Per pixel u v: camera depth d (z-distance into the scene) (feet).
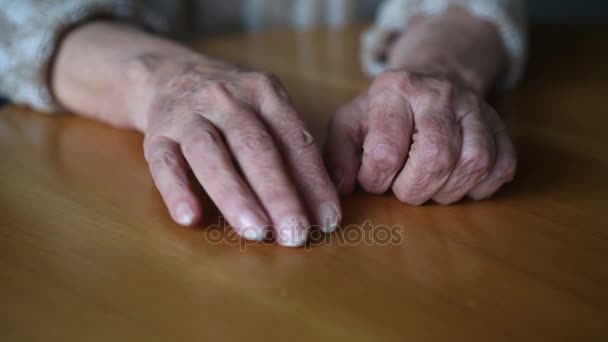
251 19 3.02
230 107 1.18
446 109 1.20
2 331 0.92
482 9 1.84
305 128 1.18
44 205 1.22
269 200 1.07
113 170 1.35
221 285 1.00
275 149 1.12
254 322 0.93
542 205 1.23
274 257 1.07
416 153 1.14
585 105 1.74
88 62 1.59
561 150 1.46
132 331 0.92
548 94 1.84
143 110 1.39
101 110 1.59
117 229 1.15
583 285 1.01
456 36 1.74
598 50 2.38
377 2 3.39
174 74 1.39
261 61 2.16
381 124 1.19
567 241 1.12
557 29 2.80
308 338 0.91
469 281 1.02
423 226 1.16
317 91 1.80
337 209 1.11
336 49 2.39
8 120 1.64
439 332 0.92
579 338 0.91
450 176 1.16
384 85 1.25
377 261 1.06
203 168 1.10
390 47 1.97
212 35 2.90
